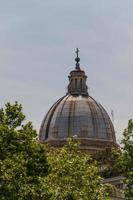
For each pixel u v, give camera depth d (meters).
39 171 93.94
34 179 91.19
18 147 92.00
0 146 91.00
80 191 99.12
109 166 165.38
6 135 91.44
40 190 90.00
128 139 94.25
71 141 107.00
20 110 95.19
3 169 86.56
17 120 94.75
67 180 100.00
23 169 87.69
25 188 87.56
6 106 94.94
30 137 93.44
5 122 94.19
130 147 93.94
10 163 87.31
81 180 101.00
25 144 92.75
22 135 92.88
